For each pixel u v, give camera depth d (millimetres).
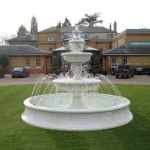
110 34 56031
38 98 11672
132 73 33906
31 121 8984
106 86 21359
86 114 8156
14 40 61719
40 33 54031
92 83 9562
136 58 39500
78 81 9484
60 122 8281
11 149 6941
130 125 8914
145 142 7422
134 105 12805
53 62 39625
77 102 9883
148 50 39031
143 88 20125
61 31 53938
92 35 55125
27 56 41875
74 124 8156
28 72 39406
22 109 12023
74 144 7242
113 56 40750
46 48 53844
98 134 7949
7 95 16969
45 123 8539
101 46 53094
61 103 12391
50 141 7477
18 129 8602
